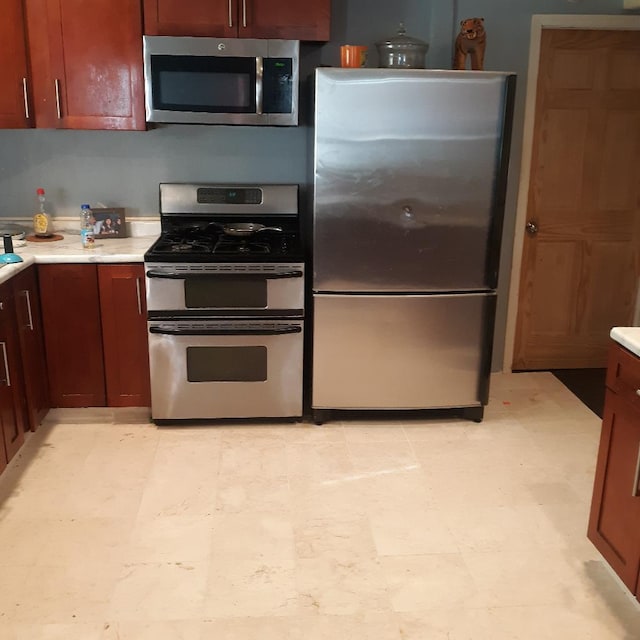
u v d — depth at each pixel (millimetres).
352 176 3031
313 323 3199
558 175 3871
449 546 2430
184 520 2553
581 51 3713
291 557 2357
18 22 3088
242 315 3164
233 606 2125
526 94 3676
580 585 2242
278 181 3682
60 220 3629
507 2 3539
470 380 3334
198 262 3072
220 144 3609
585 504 2701
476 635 2023
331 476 2873
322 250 3109
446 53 3547
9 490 2730
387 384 3303
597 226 3967
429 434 3270
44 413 3238
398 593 2193
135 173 3615
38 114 3193
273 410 3299
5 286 2768
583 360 4145
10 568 2279
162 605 2125
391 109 2965
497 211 3127
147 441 3150
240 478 2846
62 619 2062
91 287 3145
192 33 3127
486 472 2930
